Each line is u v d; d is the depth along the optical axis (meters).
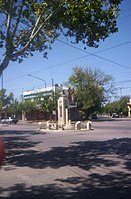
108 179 10.11
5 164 13.53
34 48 17.44
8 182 9.97
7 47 15.08
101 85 75.75
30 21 16.30
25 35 16.48
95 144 20.69
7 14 15.72
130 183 9.48
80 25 14.96
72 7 13.63
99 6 13.73
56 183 9.69
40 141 23.92
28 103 91.75
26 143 22.61
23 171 11.88
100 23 14.85
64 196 8.09
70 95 47.19
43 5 14.29
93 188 8.95
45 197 8.01
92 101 73.38
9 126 56.81
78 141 22.98
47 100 76.50
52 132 34.88
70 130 36.44
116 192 8.45
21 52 15.33
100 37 15.52
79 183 9.62
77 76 74.56
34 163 13.70
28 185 9.48
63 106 45.59
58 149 18.48
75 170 11.82
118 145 19.83
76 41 16.06
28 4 15.30
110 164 12.96
